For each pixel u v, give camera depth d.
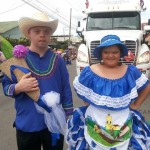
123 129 3.10
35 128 3.17
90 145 3.14
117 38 3.16
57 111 3.15
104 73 3.13
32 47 3.23
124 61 8.91
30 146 3.29
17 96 3.16
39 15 3.15
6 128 6.46
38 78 3.17
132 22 10.59
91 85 3.13
